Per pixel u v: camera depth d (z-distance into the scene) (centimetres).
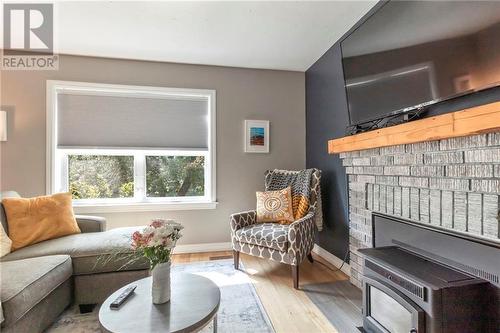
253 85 347
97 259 194
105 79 309
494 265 121
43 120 294
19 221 211
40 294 153
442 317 120
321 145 314
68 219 233
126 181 324
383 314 154
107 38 265
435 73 147
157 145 324
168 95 327
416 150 157
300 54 307
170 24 241
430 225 154
